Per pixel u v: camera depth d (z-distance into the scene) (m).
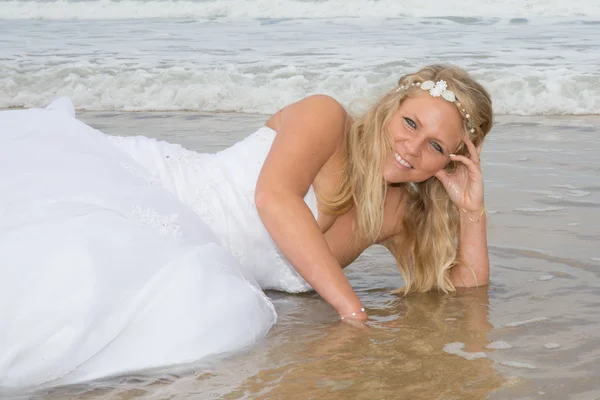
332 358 3.15
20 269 2.84
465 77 3.70
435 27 16.44
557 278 4.18
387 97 3.67
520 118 9.16
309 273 3.57
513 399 2.76
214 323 3.11
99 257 2.94
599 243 4.68
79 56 13.38
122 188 3.34
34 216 3.03
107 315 2.88
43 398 2.73
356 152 3.72
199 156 3.90
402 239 4.12
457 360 3.13
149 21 19.33
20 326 2.76
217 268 3.22
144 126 8.83
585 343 3.29
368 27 16.75
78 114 9.99
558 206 5.41
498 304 3.85
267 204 3.49
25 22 19.67
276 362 3.09
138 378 2.90
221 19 19.27
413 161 3.65
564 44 13.39
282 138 3.64
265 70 11.59
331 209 3.80
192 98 10.39
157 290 3.01
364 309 3.81
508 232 4.92
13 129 3.53
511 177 6.22
